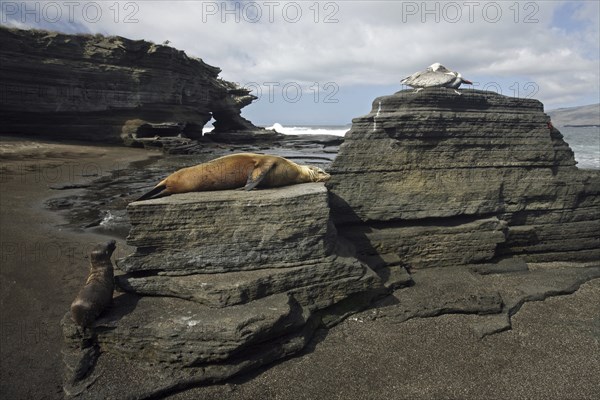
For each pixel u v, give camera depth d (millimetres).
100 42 31938
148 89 34250
